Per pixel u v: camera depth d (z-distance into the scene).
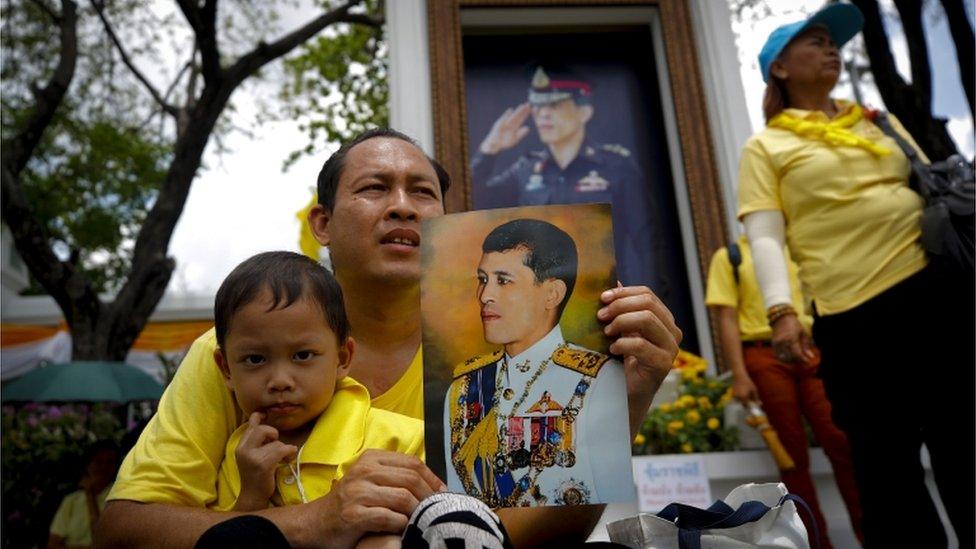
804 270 2.83
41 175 14.36
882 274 2.60
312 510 1.23
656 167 6.92
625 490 1.28
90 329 8.38
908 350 2.55
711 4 6.91
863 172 2.72
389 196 1.81
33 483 7.12
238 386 1.46
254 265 1.52
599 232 1.43
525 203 6.72
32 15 10.52
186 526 1.29
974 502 2.46
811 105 3.03
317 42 11.71
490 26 7.09
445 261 1.44
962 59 6.63
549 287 1.41
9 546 6.95
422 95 6.49
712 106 6.74
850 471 3.71
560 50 7.15
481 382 1.37
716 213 6.46
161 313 13.77
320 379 1.47
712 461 4.09
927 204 2.63
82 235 16.16
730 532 1.33
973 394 2.46
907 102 6.86
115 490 1.41
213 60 9.17
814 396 3.86
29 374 7.33
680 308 6.59
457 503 1.07
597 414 1.33
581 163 6.88
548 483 1.30
